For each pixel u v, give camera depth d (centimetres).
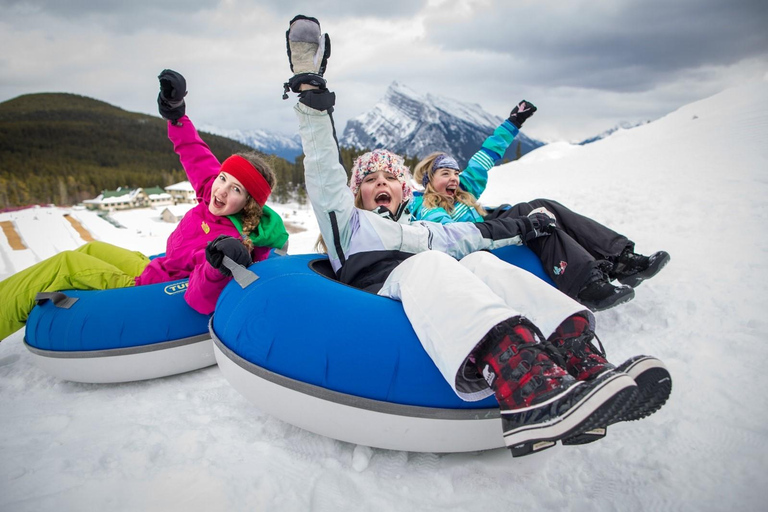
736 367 191
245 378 169
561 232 234
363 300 167
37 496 144
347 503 139
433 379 146
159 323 223
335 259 220
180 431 181
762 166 644
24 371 257
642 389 126
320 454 164
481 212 312
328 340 154
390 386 147
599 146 2555
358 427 151
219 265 199
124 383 231
